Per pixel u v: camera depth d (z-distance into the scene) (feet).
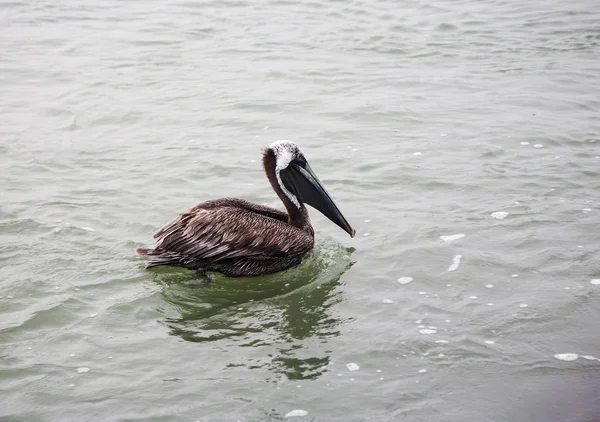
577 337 28.40
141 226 37.04
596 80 55.72
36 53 61.77
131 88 55.21
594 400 25.09
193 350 28.27
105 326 29.68
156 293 32.09
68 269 33.35
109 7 73.56
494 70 58.18
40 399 25.48
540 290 31.35
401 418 24.47
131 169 43.24
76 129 48.57
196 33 66.64
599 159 43.21
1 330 29.09
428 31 66.80
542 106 51.37
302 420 24.43
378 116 50.21
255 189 41.09
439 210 38.29
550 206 38.04
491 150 44.73
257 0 75.41
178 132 48.29
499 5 73.26
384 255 34.68
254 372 26.91
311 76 57.31
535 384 25.98
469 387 25.93
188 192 40.60
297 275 33.88
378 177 42.04
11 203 38.88
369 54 61.93
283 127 48.83
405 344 28.27
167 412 24.85
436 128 48.32
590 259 33.27
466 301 30.91
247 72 58.08
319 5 73.82
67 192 40.34
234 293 32.45
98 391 25.90
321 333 29.27
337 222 35.40
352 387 26.03
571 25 67.21
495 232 35.94
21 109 51.42
